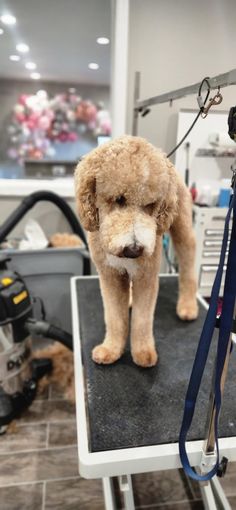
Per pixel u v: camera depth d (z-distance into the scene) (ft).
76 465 3.92
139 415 2.33
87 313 3.73
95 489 3.69
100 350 2.83
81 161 2.08
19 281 4.31
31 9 7.18
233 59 4.95
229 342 1.72
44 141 15.80
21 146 15.78
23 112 15.49
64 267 5.20
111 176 1.85
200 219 4.71
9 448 4.09
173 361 2.90
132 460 1.98
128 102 5.22
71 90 15.88
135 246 1.81
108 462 1.96
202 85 2.39
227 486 3.75
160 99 3.58
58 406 4.74
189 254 3.37
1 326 3.97
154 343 3.05
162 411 2.37
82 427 2.22
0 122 15.69
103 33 8.52
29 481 3.74
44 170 12.63
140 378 2.68
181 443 1.94
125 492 3.14
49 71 13.89
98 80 15.30
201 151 4.90
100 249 2.42
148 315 2.69
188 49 4.90
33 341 5.58
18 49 10.75
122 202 1.94
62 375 5.18
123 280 2.63
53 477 3.79
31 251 5.00
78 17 7.51
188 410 1.88
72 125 15.81
